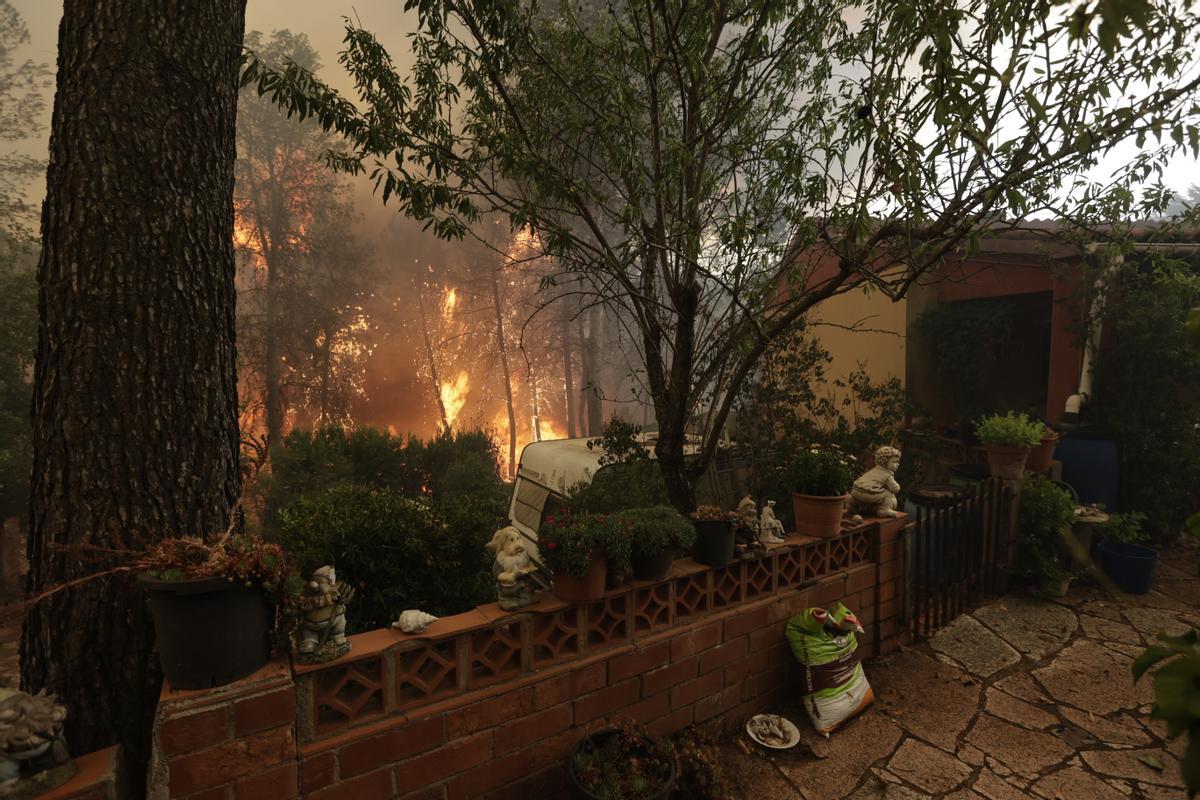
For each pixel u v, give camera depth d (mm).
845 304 10148
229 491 3127
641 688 3518
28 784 2055
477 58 3699
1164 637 689
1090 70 2697
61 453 2688
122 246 2742
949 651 4965
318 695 2570
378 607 3287
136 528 2734
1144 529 7383
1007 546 5977
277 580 2387
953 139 2553
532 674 3125
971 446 8320
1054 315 7922
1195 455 7031
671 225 4141
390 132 3439
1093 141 2826
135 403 2750
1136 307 7109
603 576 3271
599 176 4777
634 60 4047
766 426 6652
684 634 3695
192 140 2961
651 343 4754
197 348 2965
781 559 4301
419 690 2920
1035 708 4207
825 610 4254
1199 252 6953
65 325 2709
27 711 2070
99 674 2672
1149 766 3607
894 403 7301
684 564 3887
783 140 4520
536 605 3166
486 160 3861
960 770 3605
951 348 8703
